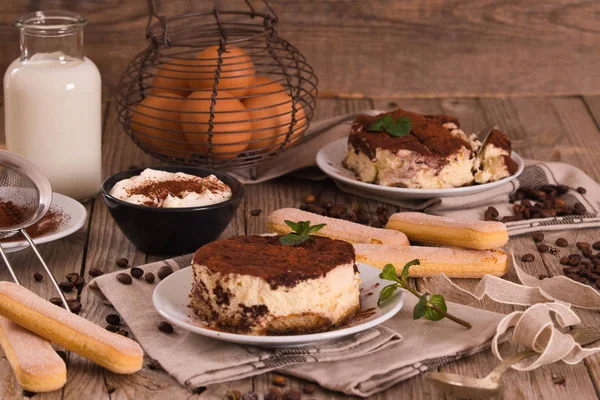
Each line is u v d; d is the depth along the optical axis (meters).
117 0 3.53
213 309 1.72
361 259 2.09
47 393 1.60
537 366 1.67
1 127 3.20
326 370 1.64
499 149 2.61
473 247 2.15
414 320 1.84
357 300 1.78
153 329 1.78
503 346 1.79
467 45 3.71
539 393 1.64
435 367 1.69
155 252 2.22
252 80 2.65
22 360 1.59
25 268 2.16
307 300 1.68
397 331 1.80
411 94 3.77
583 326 1.88
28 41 2.44
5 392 1.61
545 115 3.51
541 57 3.74
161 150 2.64
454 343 1.73
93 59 3.60
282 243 1.82
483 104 3.65
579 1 3.66
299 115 2.69
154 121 2.61
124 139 3.15
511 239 2.41
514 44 3.72
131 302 1.90
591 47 3.73
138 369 1.63
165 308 1.73
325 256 1.76
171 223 2.11
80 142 2.49
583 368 1.72
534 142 3.21
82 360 1.71
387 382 1.64
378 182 2.58
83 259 2.22
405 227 2.27
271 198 2.67
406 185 2.53
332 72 3.72
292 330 1.69
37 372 1.56
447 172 2.53
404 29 3.67
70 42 2.48
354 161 2.63
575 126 3.39
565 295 2.01
